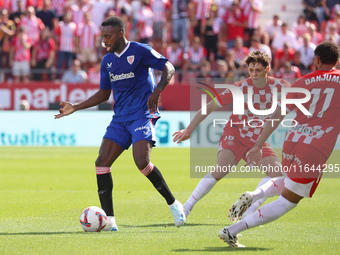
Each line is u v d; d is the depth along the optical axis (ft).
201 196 83.20
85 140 219.00
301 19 271.90
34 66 254.27
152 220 84.28
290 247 64.28
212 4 265.95
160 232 73.41
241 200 64.75
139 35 262.26
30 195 111.14
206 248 63.16
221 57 258.57
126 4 273.13
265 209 63.21
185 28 262.67
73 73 241.35
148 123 75.15
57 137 219.41
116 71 75.15
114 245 64.13
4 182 130.21
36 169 154.10
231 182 131.03
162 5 263.49
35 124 219.41
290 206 63.46
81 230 74.74
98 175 75.15
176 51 253.85
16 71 240.73
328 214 89.25
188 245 64.69
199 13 265.95
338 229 76.54
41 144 219.61
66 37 255.91
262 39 263.08
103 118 219.00
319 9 274.77
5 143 219.00
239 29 262.88
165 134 218.59
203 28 266.77
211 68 256.93
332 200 104.32
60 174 144.15
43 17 260.62
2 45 252.42
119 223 81.66
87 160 174.60
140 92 75.66
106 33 73.77
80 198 107.34
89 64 259.80
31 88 238.07
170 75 74.64
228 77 225.76
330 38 257.55
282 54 245.65
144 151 73.87
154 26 262.67
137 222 82.48
